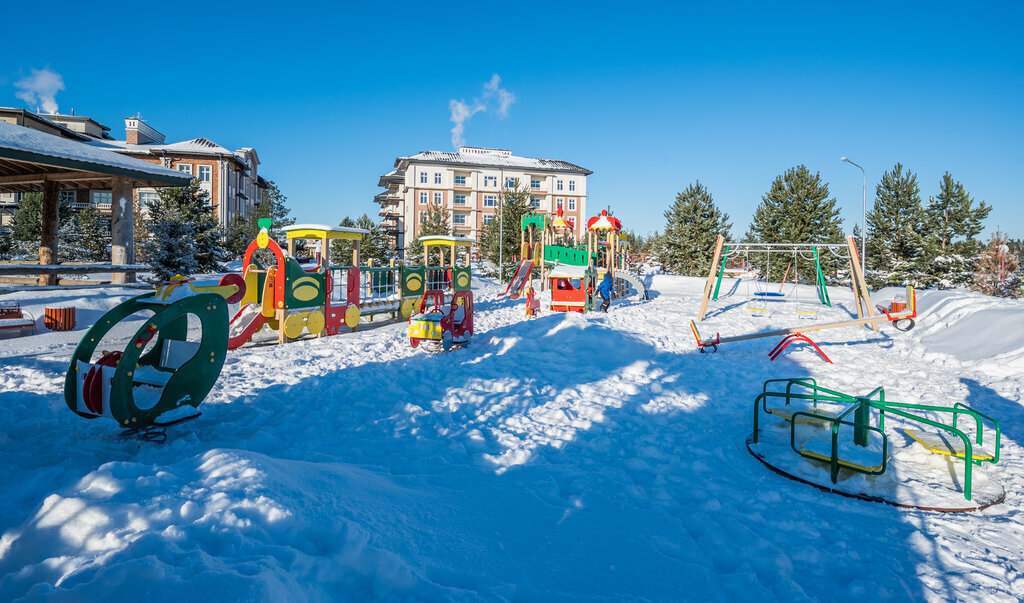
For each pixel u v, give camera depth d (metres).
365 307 14.39
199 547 2.68
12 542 2.79
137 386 5.39
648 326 15.80
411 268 16.47
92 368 4.99
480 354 10.76
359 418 6.40
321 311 12.53
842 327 16.41
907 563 3.41
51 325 11.60
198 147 57.34
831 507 4.21
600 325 13.59
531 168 72.69
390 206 88.00
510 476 4.75
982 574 3.28
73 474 4.18
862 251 31.23
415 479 4.51
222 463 3.73
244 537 2.79
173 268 23.92
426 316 10.93
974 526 3.93
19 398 6.54
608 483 4.62
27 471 4.30
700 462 5.16
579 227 74.75
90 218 37.25
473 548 3.30
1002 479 4.88
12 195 53.47
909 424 6.57
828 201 41.84
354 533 3.01
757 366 10.47
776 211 43.16
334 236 13.17
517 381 8.52
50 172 18.69
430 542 3.27
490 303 21.42
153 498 3.17
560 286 17.98
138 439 5.24
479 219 71.88
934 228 40.31
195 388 5.54
